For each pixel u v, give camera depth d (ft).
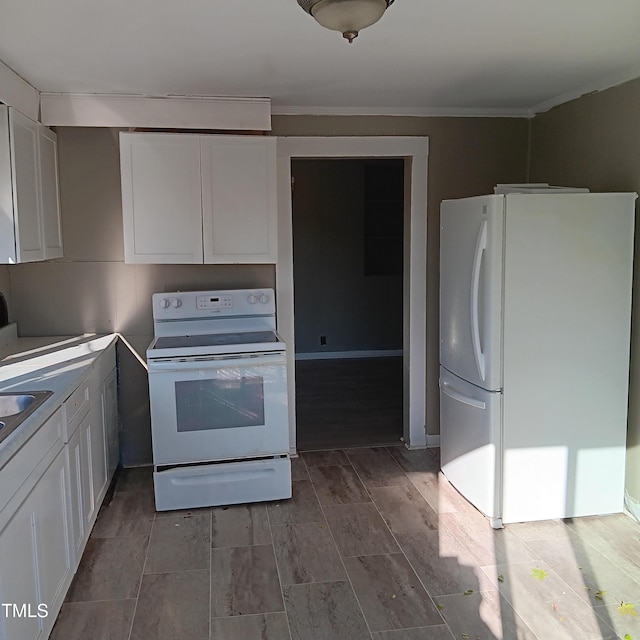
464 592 8.36
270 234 11.64
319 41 8.28
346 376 20.92
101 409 10.57
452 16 7.43
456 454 11.35
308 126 12.56
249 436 10.98
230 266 12.62
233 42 8.26
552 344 9.94
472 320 10.12
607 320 10.02
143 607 8.10
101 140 11.84
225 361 10.68
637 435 10.29
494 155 13.26
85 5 6.88
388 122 12.80
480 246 9.80
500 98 11.93
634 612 7.89
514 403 9.96
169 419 10.68
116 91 10.94
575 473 10.28
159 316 12.03
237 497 11.03
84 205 11.94
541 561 9.12
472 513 10.68
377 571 8.91
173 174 11.29
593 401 10.15
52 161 11.33
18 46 8.35
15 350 10.62
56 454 7.47
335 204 23.04
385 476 12.32
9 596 5.73
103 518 10.57
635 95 10.02
